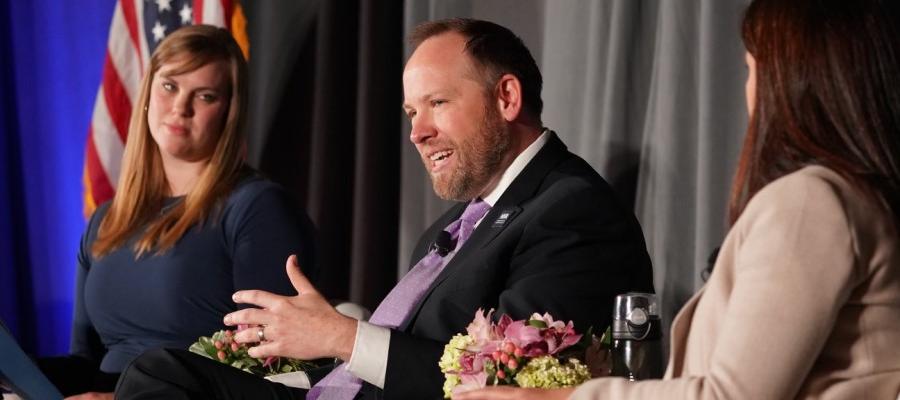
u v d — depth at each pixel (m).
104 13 11.44
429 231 7.46
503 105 6.64
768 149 4.32
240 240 8.20
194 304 8.19
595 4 8.25
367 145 9.69
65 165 11.49
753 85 4.57
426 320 6.24
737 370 3.97
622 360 5.41
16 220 11.59
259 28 10.57
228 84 8.66
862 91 4.23
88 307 8.62
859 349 4.07
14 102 11.62
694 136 7.73
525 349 5.10
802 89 4.29
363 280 9.69
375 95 9.70
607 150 8.12
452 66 6.63
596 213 6.28
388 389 5.83
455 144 6.62
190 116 8.52
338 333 5.80
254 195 8.30
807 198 4.04
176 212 8.43
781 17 4.36
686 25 7.75
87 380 8.42
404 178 9.49
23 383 6.38
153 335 8.26
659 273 7.83
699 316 4.35
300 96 10.43
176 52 8.55
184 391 5.80
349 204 10.14
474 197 6.79
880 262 4.05
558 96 8.52
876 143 4.20
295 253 8.23
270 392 6.16
